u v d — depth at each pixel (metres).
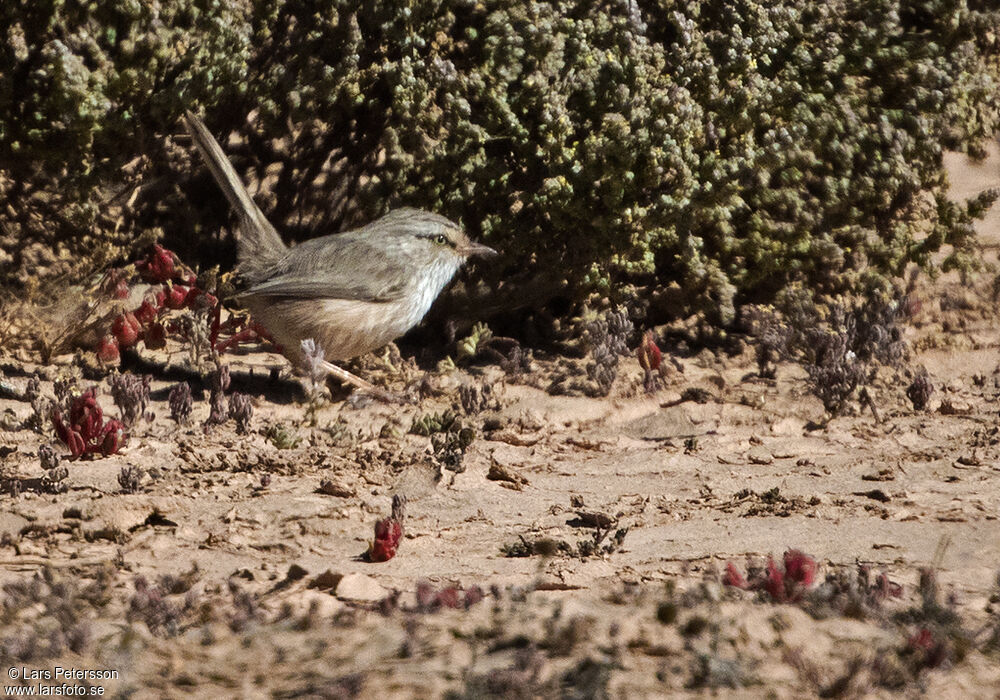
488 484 10.66
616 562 8.73
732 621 6.79
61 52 12.84
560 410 12.70
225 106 14.72
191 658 6.43
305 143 15.27
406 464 10.91
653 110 13.62
